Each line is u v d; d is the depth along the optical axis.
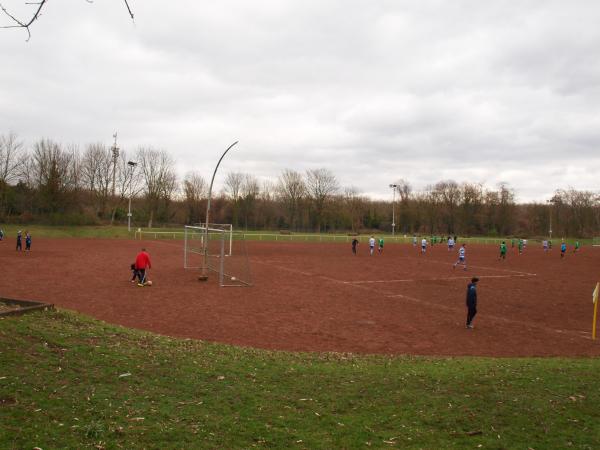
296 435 6.64
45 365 8.05
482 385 9.03
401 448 6.45
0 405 6.49
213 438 6.34
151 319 16.45
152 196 85.81
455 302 22.45
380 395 8.37
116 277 26.72
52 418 6.36
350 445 6.46
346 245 66.12
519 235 115.56
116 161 84.69
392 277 31.28
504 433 7.04
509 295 25.08
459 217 114.44
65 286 22.86
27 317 10.72
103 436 6.05
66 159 80.38
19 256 36.97
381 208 123.00
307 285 26.50
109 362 8.68
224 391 8.02
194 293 22.41
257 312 18.48
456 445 6.63
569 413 7.77
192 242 36.00
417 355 13.05
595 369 10.52
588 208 113.56
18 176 76.19
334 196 109.31
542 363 11.25
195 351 10.52
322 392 8.39
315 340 14.50
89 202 88.50
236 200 100.12
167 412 6.97
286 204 107.69
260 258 42.50
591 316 19.98
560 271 38.22
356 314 18.89
